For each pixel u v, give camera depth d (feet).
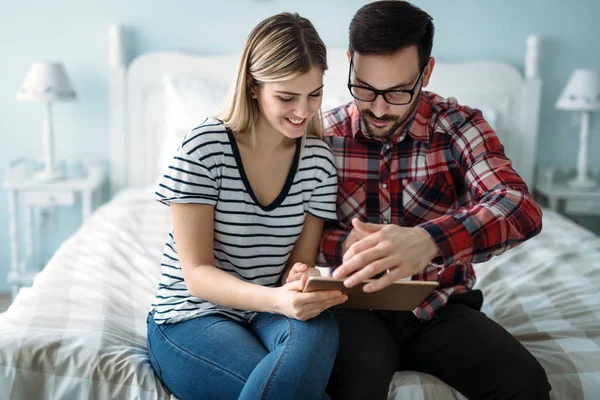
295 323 4.06
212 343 4.10
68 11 10.13
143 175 10.43
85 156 10.50
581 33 10.34
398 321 4.76
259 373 3.74
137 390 4.24
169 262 4.60
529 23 10.30
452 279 4.89
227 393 3.95
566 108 9.89
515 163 10.42
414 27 4.27
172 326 4.39
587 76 9.74
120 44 10.05
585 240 7.83
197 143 4.35
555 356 4.74
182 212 4.36
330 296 3.94
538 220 4.36
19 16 10.09
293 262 4.78
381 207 4.95
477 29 10.30
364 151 4.95
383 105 4.43
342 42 10.32
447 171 4.84
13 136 10.36
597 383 4.46
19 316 4.95
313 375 3.75
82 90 10.34
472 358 4.32
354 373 4.12
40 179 9.80
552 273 6.68
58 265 6.46
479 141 4.69
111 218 8.24
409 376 4.48
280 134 4.53
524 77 10.45
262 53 4.22
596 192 10.04
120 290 5.89
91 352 4.40
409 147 4.86
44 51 10.21
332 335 4.01
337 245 4.79
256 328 4.36
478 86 10.21
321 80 4.34
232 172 4.44
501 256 7.19
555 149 10.69
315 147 4.75
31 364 4.29
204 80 10.11
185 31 10.30
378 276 4.55
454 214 4.26
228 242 4.51
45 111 10.09
